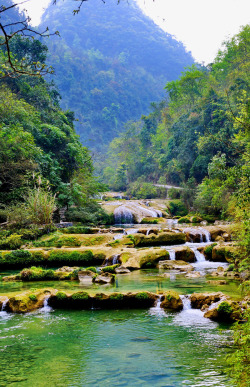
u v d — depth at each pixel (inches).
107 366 189.9
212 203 1164.5
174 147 2081.7
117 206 1316.4
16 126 890.1
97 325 267.4
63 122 1305.4
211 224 1085.1
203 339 230.5
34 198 715.4
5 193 789.9
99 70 7559.1
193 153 1801.2
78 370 185.2
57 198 943.7
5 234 632.4
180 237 708.7
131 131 3464.6
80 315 297.6
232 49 2128.4
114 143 3914.9
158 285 397.1
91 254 553.9
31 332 251.9
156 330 252.2
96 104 6323.8
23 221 679.1
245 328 156.9
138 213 1273.4
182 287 381.4
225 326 258.5
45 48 1499.8
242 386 136.8
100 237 650.2
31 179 828.6
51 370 186.2
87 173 1216.8
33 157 884.0
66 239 629.3
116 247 612.1
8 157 799.7
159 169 2583.7
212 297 306.7
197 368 183.5
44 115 1218.0
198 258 609.0
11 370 186.5
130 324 268.7
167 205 1599.4
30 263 544.7
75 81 6402.6
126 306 320.2
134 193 2464.3
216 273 466.6
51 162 991.0
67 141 1160.2
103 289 376.2
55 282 429.7
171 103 2593.5
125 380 171.9
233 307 273.6
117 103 6555.1
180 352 207.8
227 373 172.6
